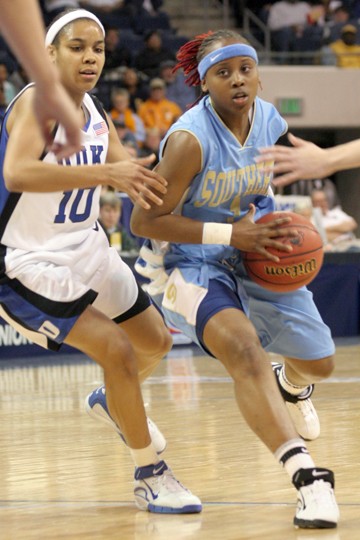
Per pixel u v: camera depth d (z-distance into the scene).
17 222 7.07
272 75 31.11
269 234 7.02
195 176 7.18
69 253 7.14
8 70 28.17
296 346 7.87
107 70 29.42
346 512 6.76
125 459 9.03
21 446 9.86
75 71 6.90
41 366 18.16
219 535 6.24
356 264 22.42
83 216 7.23
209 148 7.07
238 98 7.03
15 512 7.05
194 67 7.63
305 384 8.60
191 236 7.04
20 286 7.02
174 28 33.50
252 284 7.65
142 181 6.39
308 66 31.67
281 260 7.07
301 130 33.38
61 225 7.14
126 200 20.81
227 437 10.03
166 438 10.02
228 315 6.93
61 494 7.63
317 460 8.62
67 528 6.55
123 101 27.48
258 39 33.78
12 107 6.86
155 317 7.65
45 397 13.82
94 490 7.76
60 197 7.05
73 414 12.08
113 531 6.44
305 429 8.98
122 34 31.72
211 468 8.46
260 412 6.55
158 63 30.16
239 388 6.66
